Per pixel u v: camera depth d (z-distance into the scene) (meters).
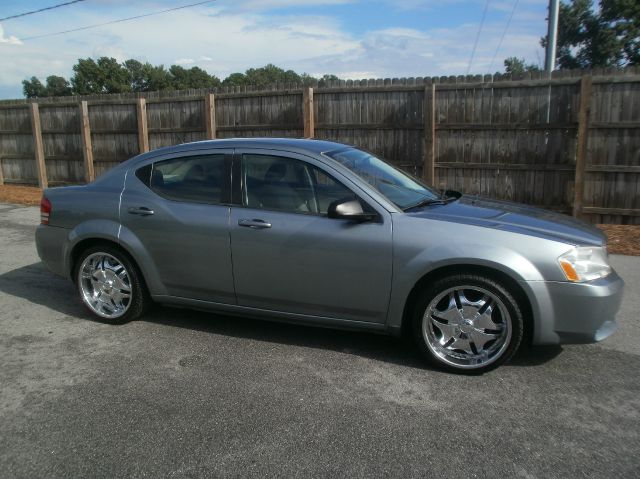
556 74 9.04
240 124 11.84
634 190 8.90
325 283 4.07
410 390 3.62
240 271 4.31
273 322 4.90
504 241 3.68
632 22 33.22
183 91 12.44
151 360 4.12
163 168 4.72
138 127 13.06
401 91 10.12
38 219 10.52
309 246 4.05
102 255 4.83
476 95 9.59
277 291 4.25
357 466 2.83
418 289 3.93
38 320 5.01
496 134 9.59
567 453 2.92
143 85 77.62
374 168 4.56
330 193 4.11
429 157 9.95
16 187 15.06
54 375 3.89
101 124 13.62
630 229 8.68
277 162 4.32
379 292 3.95
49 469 2.84
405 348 4.30
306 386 3.68
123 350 4.32
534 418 3.27
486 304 3.76
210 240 4.36
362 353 4.22
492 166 9.69
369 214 3.95
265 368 3.96
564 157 9.22
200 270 4.46
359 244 3.93
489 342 3.80
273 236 4.15
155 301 4.78
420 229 3.83
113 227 4.71
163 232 4.53
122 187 4.80
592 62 35.03
